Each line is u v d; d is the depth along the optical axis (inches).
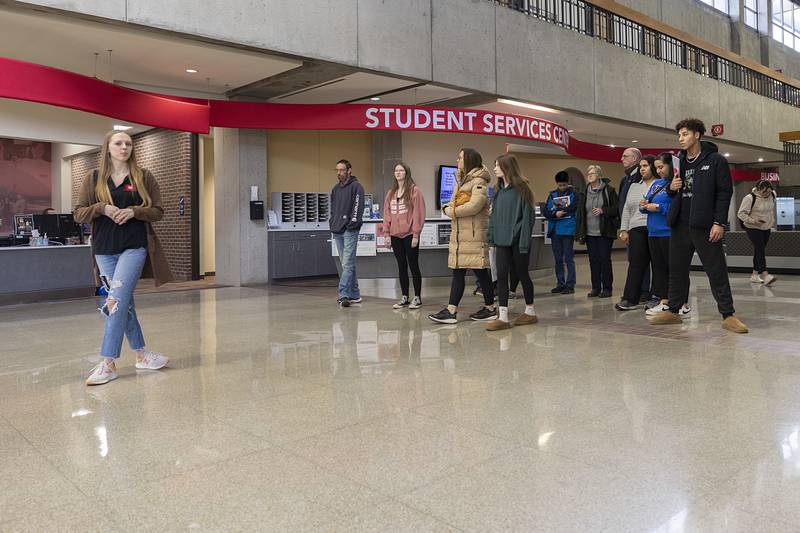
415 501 77.8
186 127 326.0
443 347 175.2
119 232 142.3
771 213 343.3
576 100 444.1
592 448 95.2
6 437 104.6
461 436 101.6
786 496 77.1
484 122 386.9
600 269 291.7
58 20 242.7
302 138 439.5
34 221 339.9
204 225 499.2
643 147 671.1
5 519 74.5
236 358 165.5
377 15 322.7
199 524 72.6
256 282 396.2
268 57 298.4
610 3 482.0
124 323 144.2
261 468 89.4
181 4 256.5
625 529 69.7
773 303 256.7
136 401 125.6
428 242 338.0
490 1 381.7
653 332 193.8
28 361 166.6
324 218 445.4
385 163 454.0
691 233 197.2
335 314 247.9
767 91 735.7
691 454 92.0
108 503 78.6
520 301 279.4
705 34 761.6
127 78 342.0
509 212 202.1
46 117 344.5
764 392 124.1
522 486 81.7
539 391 127.9
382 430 105.3
